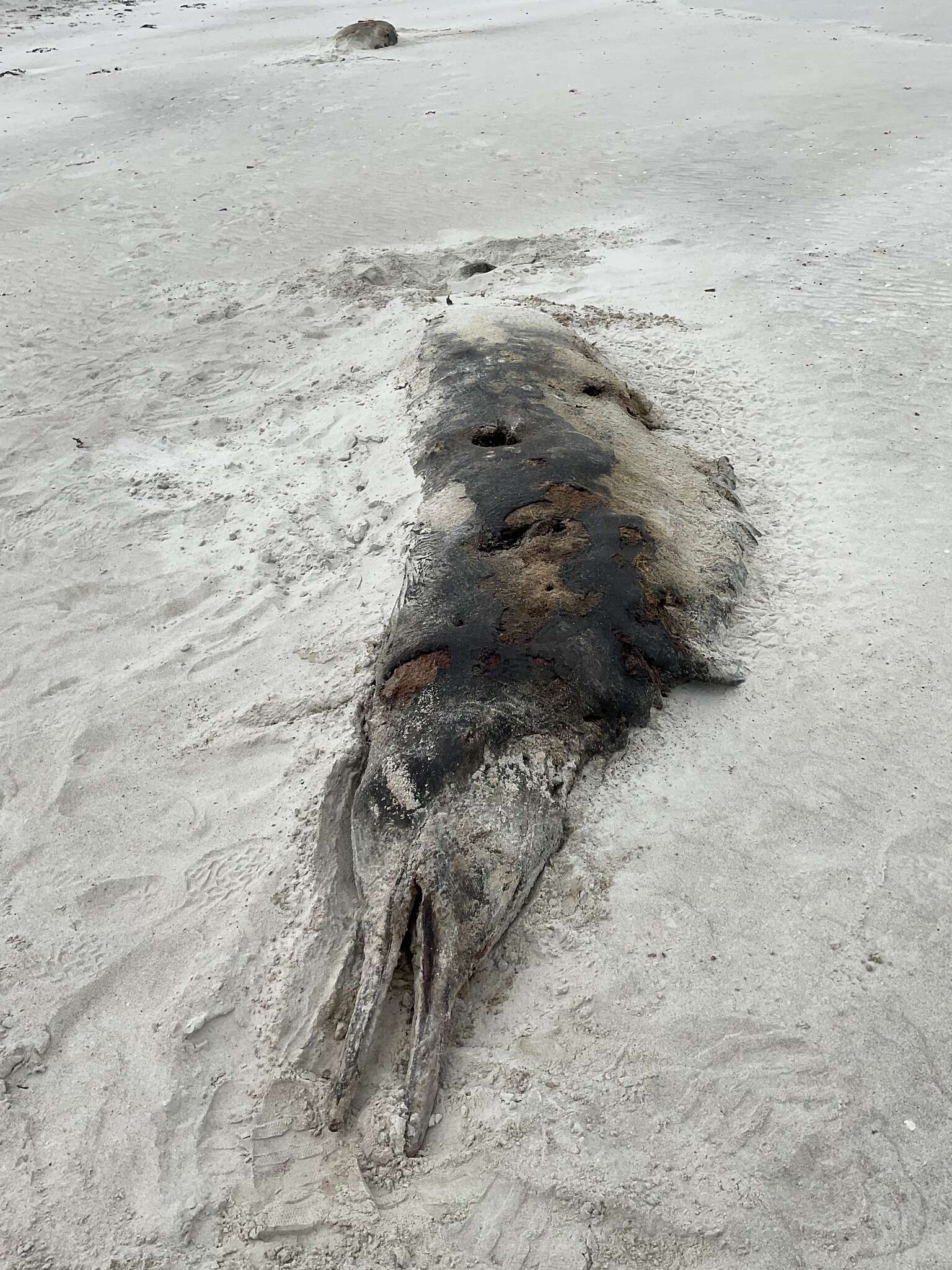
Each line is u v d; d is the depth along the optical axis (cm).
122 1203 100
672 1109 104
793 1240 96
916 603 158
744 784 133
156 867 131
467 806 124
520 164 375
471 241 314
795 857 125
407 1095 106
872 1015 110
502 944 121
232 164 399
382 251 309
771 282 262
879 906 119
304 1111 107
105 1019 115
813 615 158
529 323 218
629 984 113
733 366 225
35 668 163
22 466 217
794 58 471
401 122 434
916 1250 94
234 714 151
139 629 170
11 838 135
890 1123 102
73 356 263
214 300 288
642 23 577
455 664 136
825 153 351
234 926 123
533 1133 103
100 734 150
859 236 285
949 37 494
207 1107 108
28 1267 96
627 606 144
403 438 195
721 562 161
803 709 143
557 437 173
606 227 314
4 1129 106
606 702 136
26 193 380
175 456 218
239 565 181
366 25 561
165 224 346
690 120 402
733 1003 111
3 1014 115
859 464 191
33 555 188
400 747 130
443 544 155
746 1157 100
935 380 213
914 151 343
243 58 571
